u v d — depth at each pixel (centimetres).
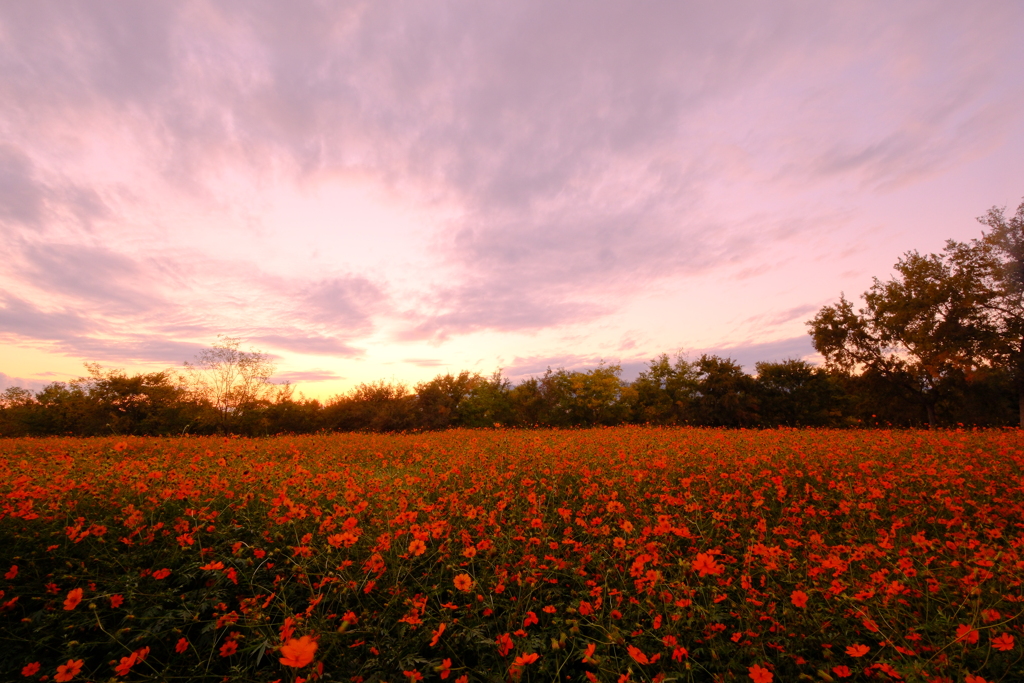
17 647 304
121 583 352
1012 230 2420
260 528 463
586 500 601
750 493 664
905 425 2952
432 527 420
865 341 2911
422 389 3269
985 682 227
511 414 3152
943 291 2547
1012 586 321
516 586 389
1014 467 750
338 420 2995
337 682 275
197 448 1080
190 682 277
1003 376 2520
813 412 3188
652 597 338
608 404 3241
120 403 2811
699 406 3262
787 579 359
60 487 486
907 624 299
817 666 276
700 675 288
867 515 557
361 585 361
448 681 292
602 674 275
